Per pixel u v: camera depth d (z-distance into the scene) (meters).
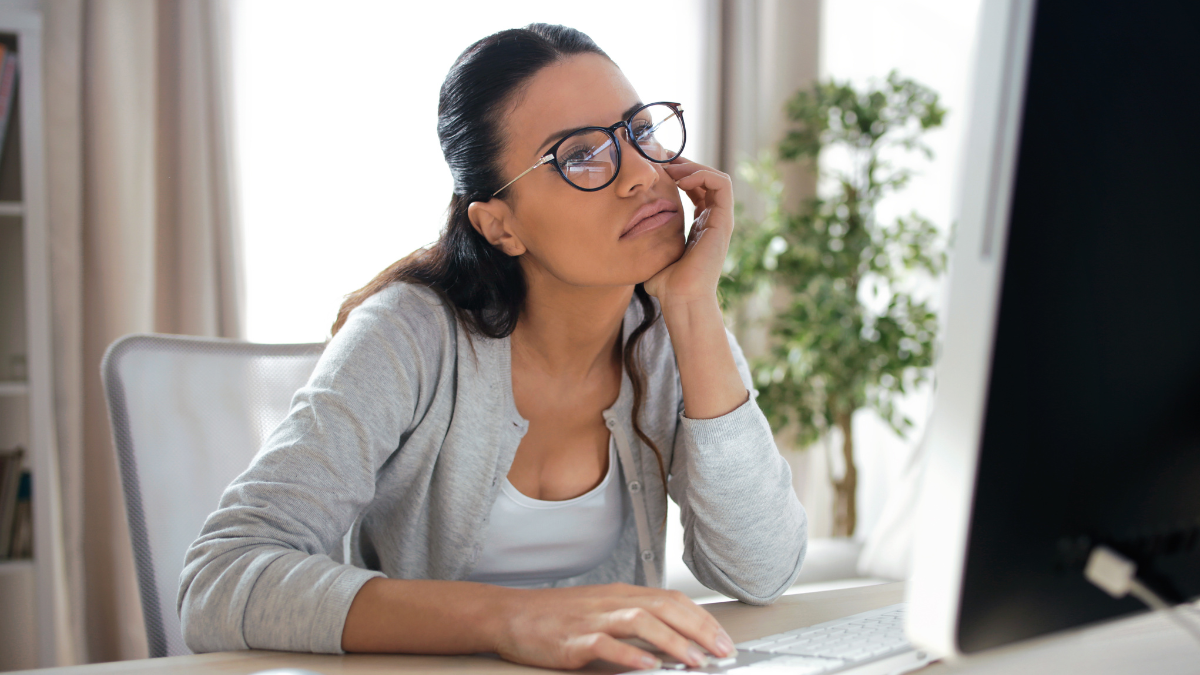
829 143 2.83
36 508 2.20
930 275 3.01
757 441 0.92
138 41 2.38
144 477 1.07
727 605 0.85
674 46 3.03
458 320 1.03
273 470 0.83
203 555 0.75
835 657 0.58
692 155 3.04
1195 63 0.49
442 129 1.02
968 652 0.44
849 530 2.86
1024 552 0.44
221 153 2.47
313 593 0.69
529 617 0.65
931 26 3.43
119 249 2.34
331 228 2.65
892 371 2.67
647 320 1.09
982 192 0.42
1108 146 0.44
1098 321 0.45
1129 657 0.58
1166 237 0.48
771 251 2.86
